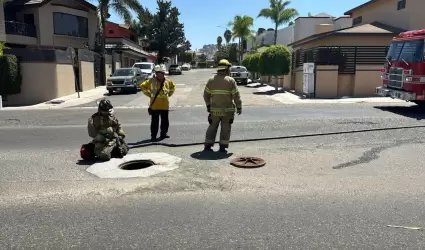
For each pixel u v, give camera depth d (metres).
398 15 21.69
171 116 12.32
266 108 14.20
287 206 4.42
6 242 3.63
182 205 4.49
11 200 4.70
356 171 5.73
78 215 4.23
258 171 5.77
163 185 5.18
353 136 8.37
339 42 19.59
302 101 17.09
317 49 19.08
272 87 28.53
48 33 29.91
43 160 6.61
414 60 12.05
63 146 7.91
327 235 3.70
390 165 6.03
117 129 6.75
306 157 6.57
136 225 3.96
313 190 4.93
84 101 19.16
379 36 19.20
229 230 3.82
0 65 17.95
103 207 4.46
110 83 22.64
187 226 3.92
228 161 6.36
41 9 29.28
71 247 3.52
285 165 6.08
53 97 19.44
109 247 3.51
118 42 38.59
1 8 25.36
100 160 6.43
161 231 3.82
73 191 4.98
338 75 19.11
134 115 13.00
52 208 4.44
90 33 33.59
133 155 6.72
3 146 8.02
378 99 17.08
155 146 7.66
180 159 6.46
